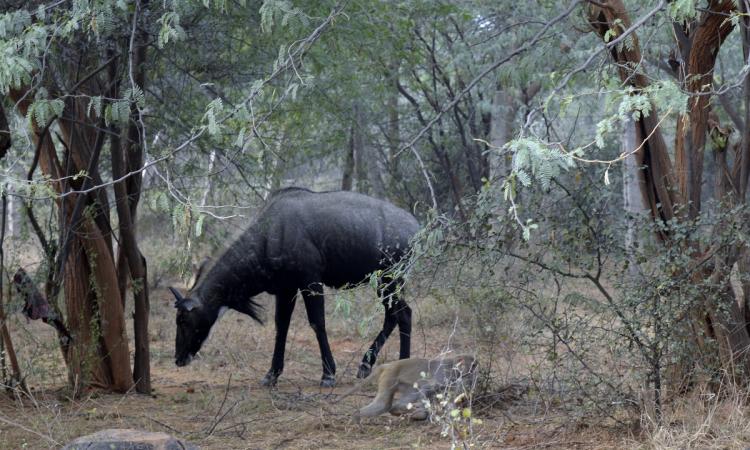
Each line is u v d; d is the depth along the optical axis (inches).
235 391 463.8
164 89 454.9
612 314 322.3
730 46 749.3
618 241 324.8
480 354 402.0
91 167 422.3
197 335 478.0
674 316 312.7
